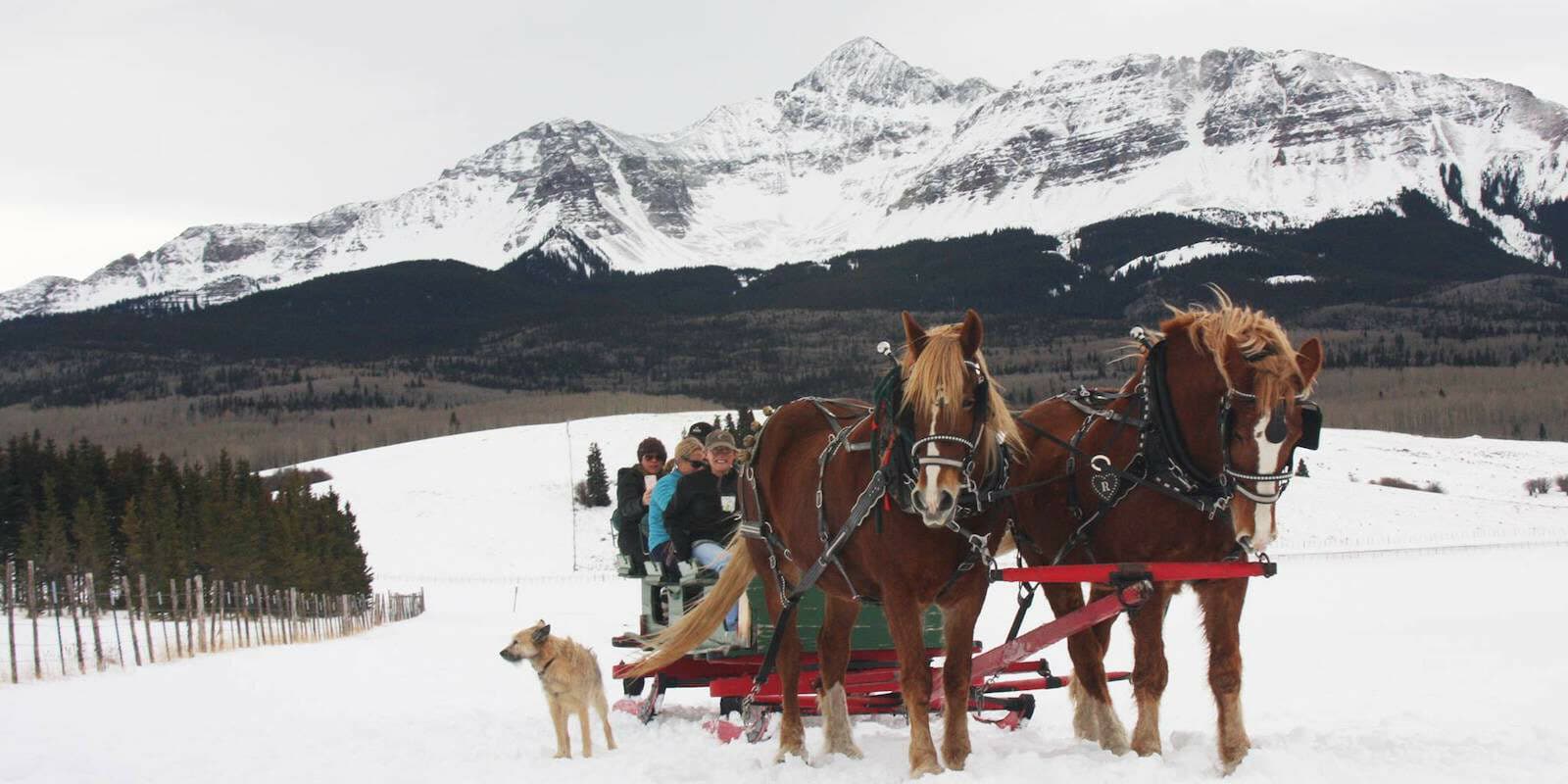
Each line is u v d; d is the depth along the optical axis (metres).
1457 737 9.32
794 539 9.77
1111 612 8.87
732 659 11.63
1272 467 8.20
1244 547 8.38
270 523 58.91
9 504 57.09
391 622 56.03
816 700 11.03
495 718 13.84
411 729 12.77
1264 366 8.16
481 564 112.25
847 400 10.28
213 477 65.12
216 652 29.42
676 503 12.74
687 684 12.99
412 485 141.38
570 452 151.50
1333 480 140.88
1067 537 9.64
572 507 128.75
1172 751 9.24
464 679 21.47
